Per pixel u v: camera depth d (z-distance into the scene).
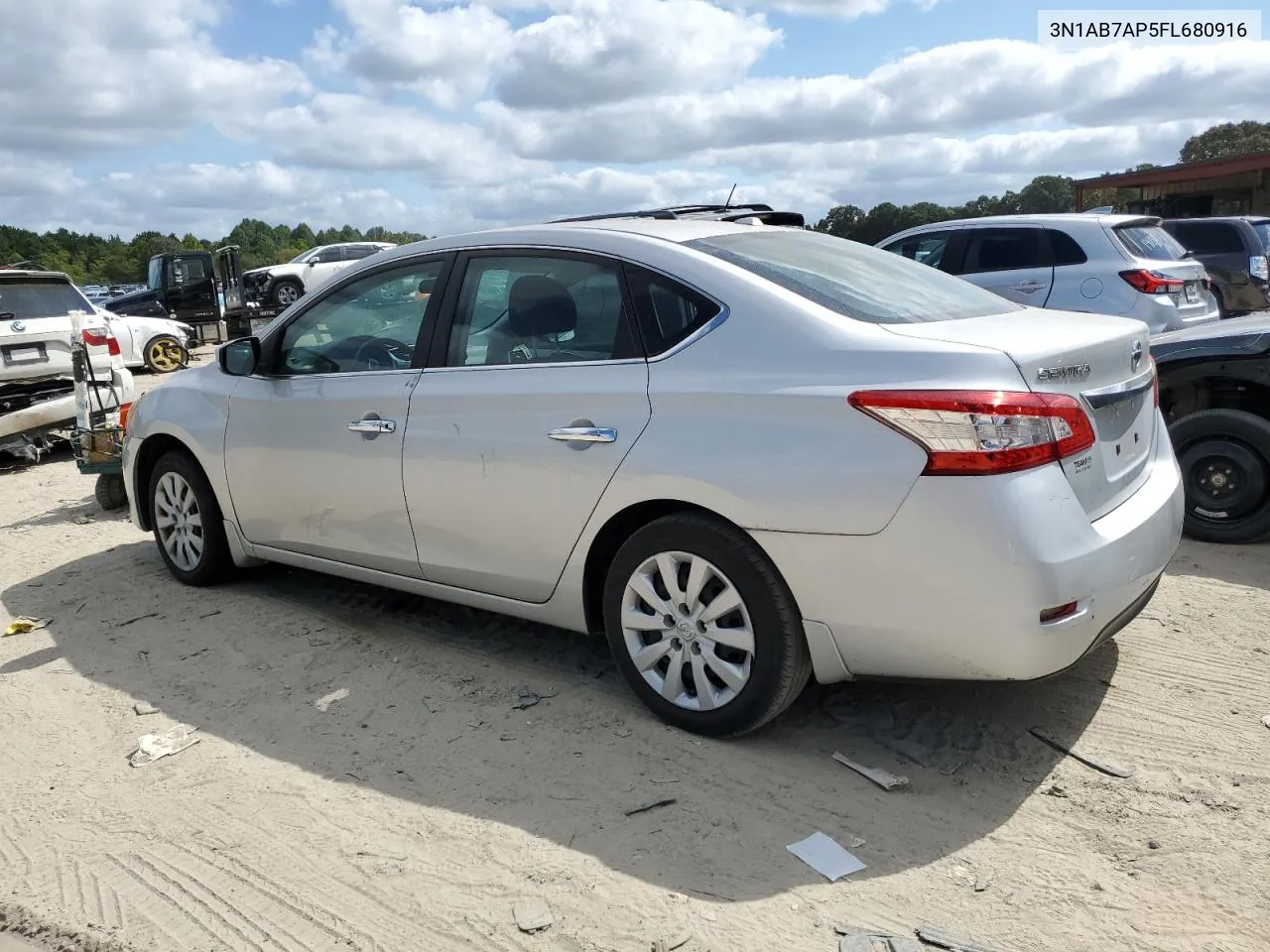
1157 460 3.53
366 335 4.16
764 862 2.71
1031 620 2.73
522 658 4.08
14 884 2.78
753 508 2.99
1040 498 2.75
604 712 3.58
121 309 21.27
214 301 21.84
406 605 4.71
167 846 2.92
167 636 4.49
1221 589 4.62
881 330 2.99
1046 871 2.65
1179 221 11.80
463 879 2.70
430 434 3.79
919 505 2.76
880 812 2.93
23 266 9.52
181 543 5.10
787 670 3.09
